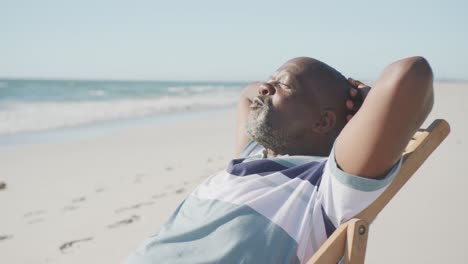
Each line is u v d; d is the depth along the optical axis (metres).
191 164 6.52
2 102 20.02
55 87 35.16
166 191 5.03
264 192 1.39
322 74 1.54
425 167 5.13
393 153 1.20
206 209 1.43
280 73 1.57
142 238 3.69
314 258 1.24
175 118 15.09
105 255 3.42
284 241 1.32
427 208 3.79
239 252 1.31
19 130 11.25
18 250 3.57
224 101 25.77
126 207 4.50
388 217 3.64
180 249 1.38
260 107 1.56
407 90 1.14
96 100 23.38
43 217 4.34
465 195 4.06
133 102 22.56
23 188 5.45
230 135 9.98
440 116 11.38
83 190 5.24
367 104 1.20
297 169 1.43
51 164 6.86
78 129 11.58
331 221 1.34
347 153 1.24
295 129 1.53
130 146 8.48
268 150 1.63
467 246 3.02
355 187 1.24
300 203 1.36
